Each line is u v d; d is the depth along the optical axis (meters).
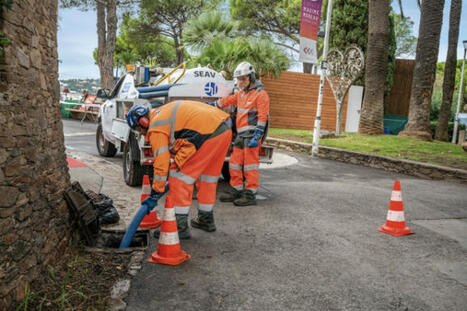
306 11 11.76
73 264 3.68
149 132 4.23
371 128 16.19
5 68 2.78
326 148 12.72
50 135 3.68
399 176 10.02
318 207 6.22
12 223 2.82
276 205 6.22
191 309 3.04
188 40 17.30
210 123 4.33
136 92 7.01
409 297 3.36
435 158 11.38
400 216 5.07
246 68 5.88
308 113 19.69
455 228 5.45
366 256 4.25
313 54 12.15
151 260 3.87
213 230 4.85
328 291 3.41
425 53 14.98
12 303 2.76
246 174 6.14
